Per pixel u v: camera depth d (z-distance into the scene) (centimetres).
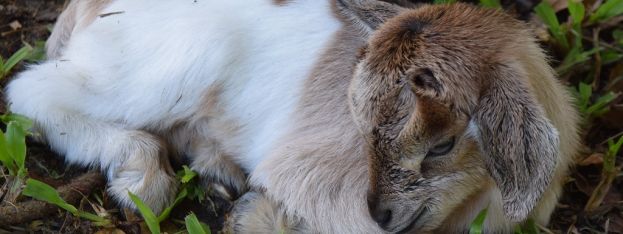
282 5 162
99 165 165
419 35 149
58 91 165
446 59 148
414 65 148
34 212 161
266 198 163
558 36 175
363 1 158
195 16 162
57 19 175
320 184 159
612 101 173
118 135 165
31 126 165
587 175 169
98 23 165
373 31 156
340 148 159
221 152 166
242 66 162
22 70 173
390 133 149
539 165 148
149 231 162
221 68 162
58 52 171
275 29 162
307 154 160
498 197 158
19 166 162
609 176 167
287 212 161
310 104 161
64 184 165
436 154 150
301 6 162
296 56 161
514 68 149
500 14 153
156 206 164
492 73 149
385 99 149
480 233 156
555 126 153
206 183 166
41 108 165
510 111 148
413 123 148
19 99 166
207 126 165
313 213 160
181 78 162
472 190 155
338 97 160
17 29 176
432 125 148
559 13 180
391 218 153
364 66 150
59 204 160
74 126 165
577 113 164
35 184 159
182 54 162
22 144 161
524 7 180
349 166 158
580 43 174
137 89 164
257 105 163
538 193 149
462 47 149
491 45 150
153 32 163
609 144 168
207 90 163
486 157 150
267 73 162
